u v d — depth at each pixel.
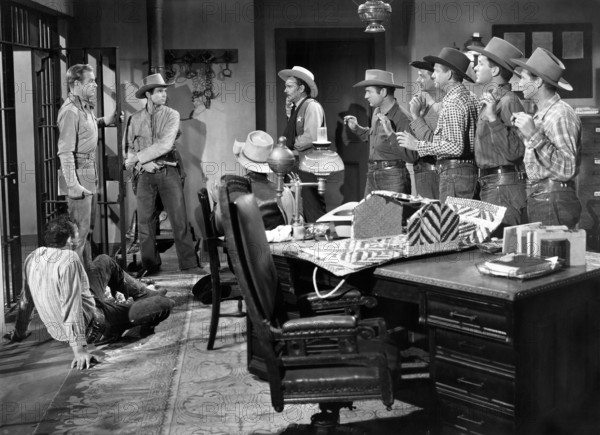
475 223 4.11
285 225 4.48
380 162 6.29
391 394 3.04
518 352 3.17
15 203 5.99
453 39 7.90
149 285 6.44
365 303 3.66
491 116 5.04
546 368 3.36
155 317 5.09
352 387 3.07
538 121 4.54
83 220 6.10
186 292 6.34
